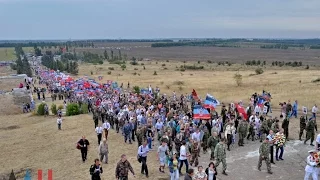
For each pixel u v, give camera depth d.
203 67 133.38
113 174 22.66
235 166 23.06
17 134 39.12
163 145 22.44
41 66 155.38
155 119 31.12
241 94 59.00
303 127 28.00
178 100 49.94
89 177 23.22
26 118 50.38
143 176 21.91
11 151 32.22
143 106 37.19
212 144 23.88
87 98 52.41
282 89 60.31
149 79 93.44
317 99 48.38
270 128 27.41
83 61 184.50
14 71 142.12
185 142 23.86
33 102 59.97
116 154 27.14
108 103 40.88
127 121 30.94
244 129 26.98
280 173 21.78
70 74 118.69
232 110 34.06
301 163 23.41
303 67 130.88
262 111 35.47
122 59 194.50
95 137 33.59
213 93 62.88
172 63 166.00
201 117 29.45
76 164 26.41
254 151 25.97
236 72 101.81
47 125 41.81
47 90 80.12
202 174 17.14
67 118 45.22
